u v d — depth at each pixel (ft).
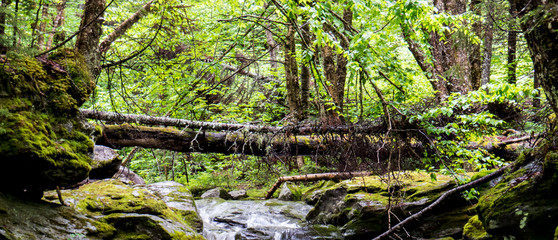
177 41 25.50
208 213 29.37
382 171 18.70
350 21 21.03
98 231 12.97
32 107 11.27
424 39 19.52
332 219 24.06
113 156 19.54
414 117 17.80
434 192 20.16
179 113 26.66
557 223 10.38
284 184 35.19
